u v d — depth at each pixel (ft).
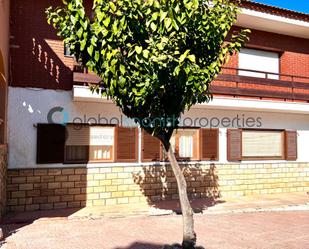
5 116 24.23
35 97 27.02
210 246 18.22
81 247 17.79
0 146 21.27
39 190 26.61
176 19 12.94
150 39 13.26
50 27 27.89
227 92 32.40
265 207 29.35
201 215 26.45
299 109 35.14
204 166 32.96
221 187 33.65
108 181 28.94
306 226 23.12
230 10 15.21
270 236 20.47
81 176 28.04
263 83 34.27
